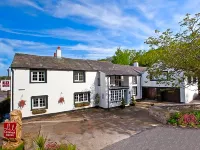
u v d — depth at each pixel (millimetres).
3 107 20719
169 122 13922
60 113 19703
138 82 28688
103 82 22984
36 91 17922
